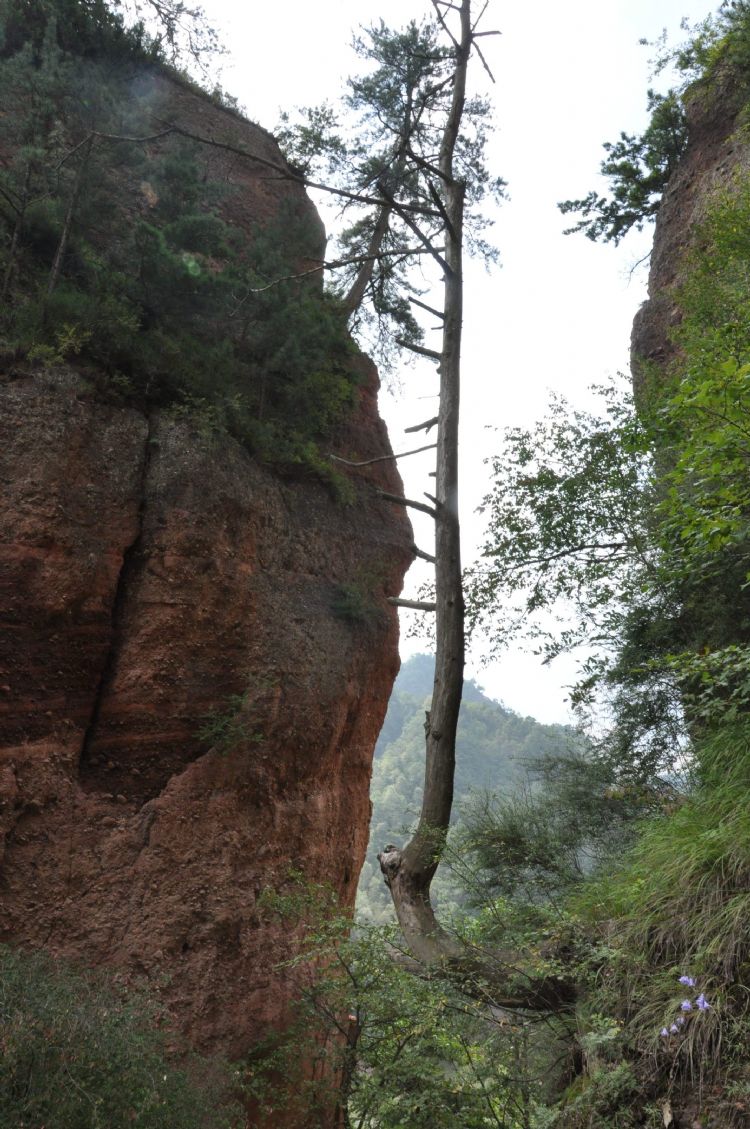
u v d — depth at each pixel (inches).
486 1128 219.9
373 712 498.9
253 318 468.8
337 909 356.5
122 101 474.3
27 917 303.0
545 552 387.2
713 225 445.4
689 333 388.5
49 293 378.0
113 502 360.5
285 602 429.4
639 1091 178.5
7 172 418.6
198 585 373.7
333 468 504.7
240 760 375.2
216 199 562.6
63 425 350.6
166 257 422.3
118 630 361.1
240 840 365.7
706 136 654.5
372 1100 256.5
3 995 193.9
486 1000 243.4
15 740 320.8
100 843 330.0
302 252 545.3
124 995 297.1
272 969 336.2
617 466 370.0
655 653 340.2
